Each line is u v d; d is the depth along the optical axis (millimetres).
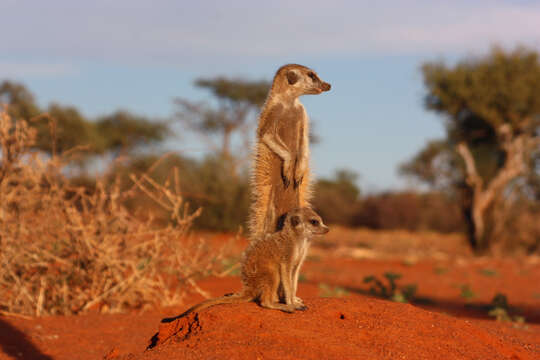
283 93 4805
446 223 32156
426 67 22375
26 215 8109
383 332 4102
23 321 7078
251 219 4805
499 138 22141
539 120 21828
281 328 3932
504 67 21328
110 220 8328
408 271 16188
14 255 7734
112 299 8078
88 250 8031
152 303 8570
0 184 7918
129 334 6703
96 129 29031
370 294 11117
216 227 20953
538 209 23891
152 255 8422
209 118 31375
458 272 16203
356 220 34469
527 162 22438
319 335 3904
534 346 4762
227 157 23359
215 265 9109
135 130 29953
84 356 5859
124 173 9469
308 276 14094
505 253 22172
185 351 3744
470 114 22938
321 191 35688
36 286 8141
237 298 4379
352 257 19812
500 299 10180
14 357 5715
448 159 25859
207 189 21406
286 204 4766
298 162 4785
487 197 21938
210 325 4051
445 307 10805
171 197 8430
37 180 8203
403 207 32438
